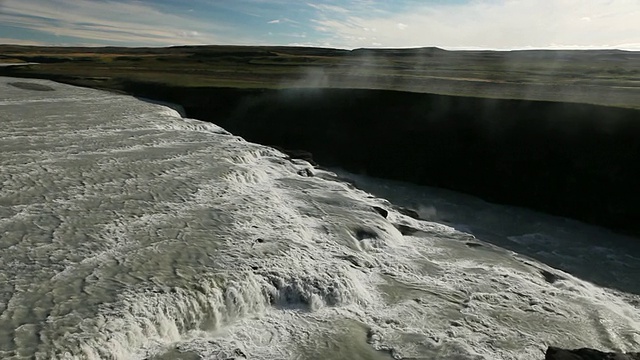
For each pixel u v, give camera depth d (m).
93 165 26.50
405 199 35.16
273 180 27.95
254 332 14.82
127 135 34.66
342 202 25.11
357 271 18.53
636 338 16.22
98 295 14.43
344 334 15.05
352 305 16.69
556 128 35.12
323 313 16.09
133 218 20.11
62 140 31.83
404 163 40.31
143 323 13.55
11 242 17.25
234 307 15.44
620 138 31.94
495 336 15.56
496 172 36.00
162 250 17.56
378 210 24.67
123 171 25.86
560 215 32.28
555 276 20.92
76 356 11.98
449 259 21.23
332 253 19.36
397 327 15.68
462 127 39.19
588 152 32.75
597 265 24.45
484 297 17.95
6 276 15.11
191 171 26.62
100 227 19.00
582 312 17.59
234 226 20.17
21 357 11.62
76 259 16.47
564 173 33.19
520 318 16.73
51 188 22.64
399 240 22.47
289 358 13.73
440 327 15.81
